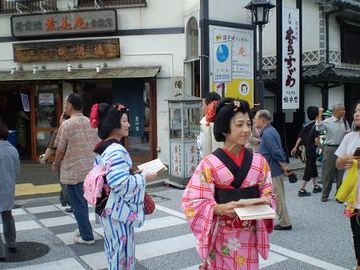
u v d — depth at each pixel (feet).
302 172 34.45
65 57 39.45
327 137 24.38
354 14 42.98
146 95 39.11
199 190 8.80
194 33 37.65
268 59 43.42
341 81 39.91
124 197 10.69
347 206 13.71
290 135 41.52
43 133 41.32
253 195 8.86
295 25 38.04
